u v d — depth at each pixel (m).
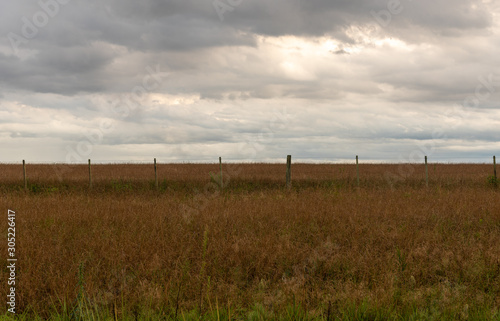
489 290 5.50
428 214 10.34
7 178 20.94
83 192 16.94
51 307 5.04
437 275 6.12
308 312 4.66
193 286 5.49
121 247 7.10
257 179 20.69
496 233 8.47
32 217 9.80
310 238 8.34
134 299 5.08
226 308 4.87
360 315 4.57
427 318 4.61
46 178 20.95
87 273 5.90
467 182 19.59
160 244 7.31
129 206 11.79
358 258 6.62
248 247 7.07
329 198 13.45
